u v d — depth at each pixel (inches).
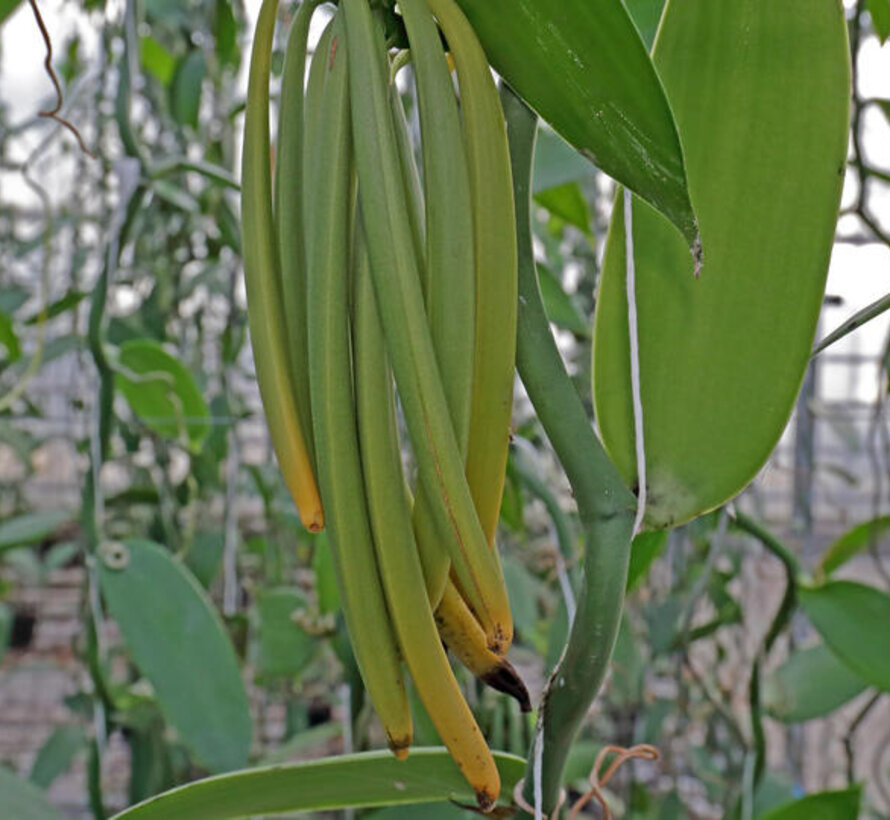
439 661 13.4
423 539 13.5
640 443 15.6
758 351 16.1
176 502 50.0
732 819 34.7
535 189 28.5
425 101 13.4
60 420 65.3
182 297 51.9
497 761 17.8
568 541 32.9
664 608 44.3
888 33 24.0
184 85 47.4
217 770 27.9
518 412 46.4
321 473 13.3
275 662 42.8
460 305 13.4
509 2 13.4
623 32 13.1
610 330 16.6
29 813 27.5
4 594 67.7
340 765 17.9
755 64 16.0
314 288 13.3
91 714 45.6
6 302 54.0
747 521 27.9
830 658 38.1
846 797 23.2
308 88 13.7
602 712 50.9
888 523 30.4
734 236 16.1
